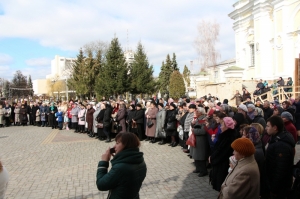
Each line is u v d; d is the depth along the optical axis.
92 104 16.08
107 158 3.22
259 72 29.22
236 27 34.00
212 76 44.06
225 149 5.11
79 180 7.12
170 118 11.30
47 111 20.58
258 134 4.69
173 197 5.77
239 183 3.15
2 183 3.33
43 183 7.00
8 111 21.73
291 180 4.50
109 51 34.50
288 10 25.11
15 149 11.80
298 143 11.12
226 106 7.95
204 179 6.92
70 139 14.20
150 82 38.22
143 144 12.05
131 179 2.92
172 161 8.85
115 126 13.31
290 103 10.55
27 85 92.19
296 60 22.52
